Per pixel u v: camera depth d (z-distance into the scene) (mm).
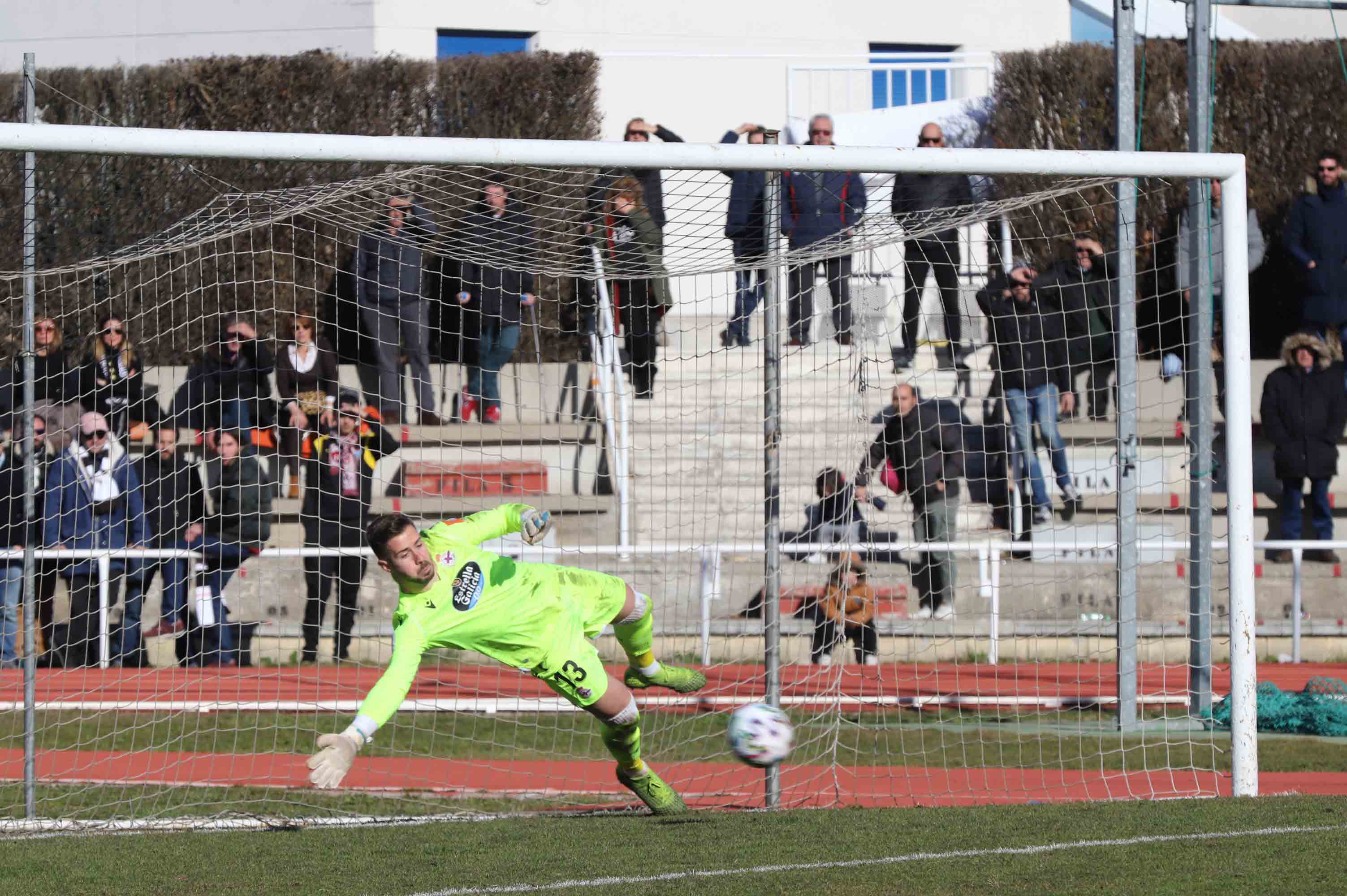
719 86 62656
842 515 37750
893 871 18219
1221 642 41125
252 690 33156
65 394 36250
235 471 38656
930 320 48344
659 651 36219
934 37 66062
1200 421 31609
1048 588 42062
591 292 42438
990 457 44844
